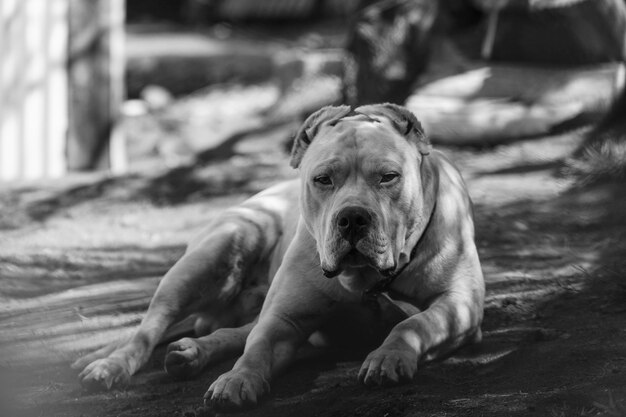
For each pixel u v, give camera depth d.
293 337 6.29
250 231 7.29
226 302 7.35
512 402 5.29
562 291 7.88
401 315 6.36
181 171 14.58
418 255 6.24
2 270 10.23
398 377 5.68
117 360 6.43
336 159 5.91
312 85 17.52
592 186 11.29
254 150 16.00
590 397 5.18
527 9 14.41
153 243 11.31
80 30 15.23
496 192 11.73
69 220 12.62
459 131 13.91
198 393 6.14
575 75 14.16
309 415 5.48
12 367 6.97
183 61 24.42
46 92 15.39
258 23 29.72
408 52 14.63
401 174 5.91
